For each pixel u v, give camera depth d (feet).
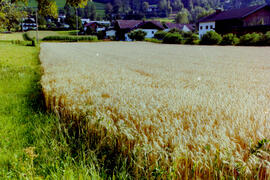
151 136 9.00
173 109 11.77
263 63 50.44
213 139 8.16
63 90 17.30
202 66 44.62
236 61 55.26
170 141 8.50
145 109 11.93
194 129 9.36
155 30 248.93
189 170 7.39
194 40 168.25
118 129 10.11
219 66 44.68
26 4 52.70
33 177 8.09
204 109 12.21
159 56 73.26
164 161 7.57
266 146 7.68
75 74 27.78
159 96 15.47
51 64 42.04
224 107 12.32
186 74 31.91
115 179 8.15
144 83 23.08
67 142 11.35
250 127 9.31
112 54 82.02
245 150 7.88
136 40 228.02
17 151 10.15
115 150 9.56
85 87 19.17
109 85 19.86
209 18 196.44
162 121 10.68
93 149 10.02
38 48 113.09
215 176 7.09
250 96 15.51
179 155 7.48
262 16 165.48
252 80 26.48
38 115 15.26
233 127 9.29
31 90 23.72
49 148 10.60
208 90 18.52
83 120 12.03
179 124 9.64
